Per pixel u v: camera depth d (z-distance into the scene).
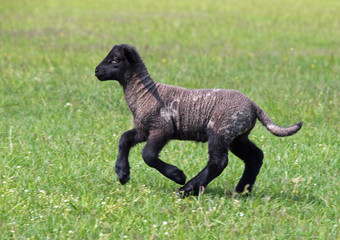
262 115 18.30
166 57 45.88
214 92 18.47
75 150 23.16
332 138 25.56
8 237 15.31
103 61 19.17
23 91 33.19
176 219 16.58
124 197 18.41
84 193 18.33
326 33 62.62
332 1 100.62
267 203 17.55
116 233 15.66
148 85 18.83
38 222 16.12
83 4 90.38
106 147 23.64
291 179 19.84
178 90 18.72
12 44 51.47
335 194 19.23
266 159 22.78
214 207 17.11
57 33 58.94
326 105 30.22
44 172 20.62
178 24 68.44
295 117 28.75
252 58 46.75
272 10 85.88
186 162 22.06
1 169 20.53
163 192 19.30
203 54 47.78
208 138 18.34
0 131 25.95
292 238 15.79
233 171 21.42
